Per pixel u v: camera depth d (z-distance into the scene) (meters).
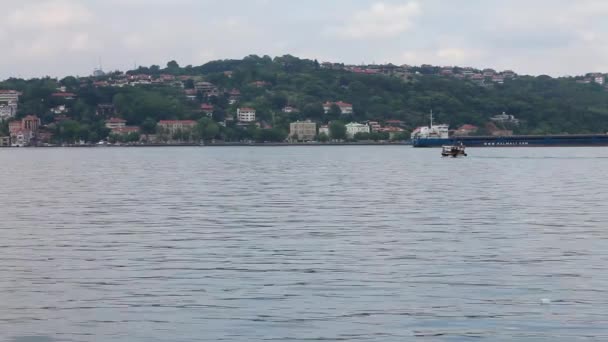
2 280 37.66
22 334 29.09
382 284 36.50
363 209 69.12
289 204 74.25
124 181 113.44
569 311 31.59
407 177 118.56
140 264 41.75
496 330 29.31
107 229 56.06
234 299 33.81
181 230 55.38
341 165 166.38
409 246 47.31
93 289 35.72
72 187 100.62
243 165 170.12
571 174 123.75
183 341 28.28
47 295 34.59
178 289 35.69
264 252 45.47
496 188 94.19
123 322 30.48
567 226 56.19
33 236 52.50
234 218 62.69
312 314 31.48
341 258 43.22
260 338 28.58
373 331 29.31
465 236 51.41
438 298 33.78
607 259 42.28
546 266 40.44
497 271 39.25
